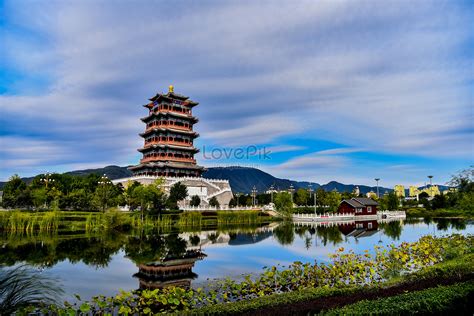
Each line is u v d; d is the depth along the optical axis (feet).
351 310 45.93
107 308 67.21
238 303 58.39
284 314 50.01
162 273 108.88
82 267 117.60
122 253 147.23
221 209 383.65
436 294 51.80
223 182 468.75
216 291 79.97
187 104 474.49
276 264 121.80
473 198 140.36
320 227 284.00
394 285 69.56
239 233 234.38
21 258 134.10
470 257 90.84
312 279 83.97
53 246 165.78
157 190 305.94
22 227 225.15
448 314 48.11
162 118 448.65
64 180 409.28
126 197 336.08
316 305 54.34
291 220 360.28
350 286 70.90
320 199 482.28
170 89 461.37
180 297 67.21
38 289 53.31
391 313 45.19
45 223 229.86
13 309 48.47
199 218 299.58
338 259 128.36
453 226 282.97
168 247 165.68
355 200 416.87
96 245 170.91
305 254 142.10
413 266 100.73
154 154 445.37
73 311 54.19
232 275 104.99
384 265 95.25
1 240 185.98
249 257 136.26
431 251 112.16
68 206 333.83
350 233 230.27
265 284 82.02
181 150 450.30
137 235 217.77
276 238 201.46
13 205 315.58
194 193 423.23
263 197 540.93
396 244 169.07
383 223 328.70
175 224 296.71
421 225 298.76
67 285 93.30
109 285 93.86
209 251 151.94
